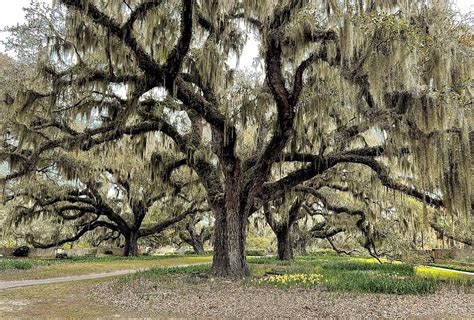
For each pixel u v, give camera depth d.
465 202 9.20
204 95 12.09
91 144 11.95
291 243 22.67
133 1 9.18
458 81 9.08
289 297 8.20
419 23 9.01
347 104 11.16
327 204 17.86
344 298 8.17
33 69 12.14
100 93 11.48
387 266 16.41
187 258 23.19
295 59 9.55
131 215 25.19
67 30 9.71
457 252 25.58
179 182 18.66
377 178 15.04
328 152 13.20
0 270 14.14
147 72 9.59
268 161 11.08
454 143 9.41
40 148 12.10
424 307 7.42
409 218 17.28
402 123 9.80
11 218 19.08
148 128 12.16
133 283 10.15
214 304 7.48
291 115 10.23
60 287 9.95
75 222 24.97
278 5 9.08
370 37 8.53
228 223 11.39
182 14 8.68
